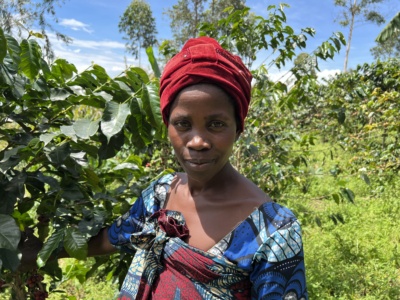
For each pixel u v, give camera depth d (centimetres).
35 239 152
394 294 384
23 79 160
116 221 134
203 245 102
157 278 108
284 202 430
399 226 541
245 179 109
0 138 150
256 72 359
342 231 523
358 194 695
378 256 457
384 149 693
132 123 147
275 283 95
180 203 113
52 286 192
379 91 684
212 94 97
